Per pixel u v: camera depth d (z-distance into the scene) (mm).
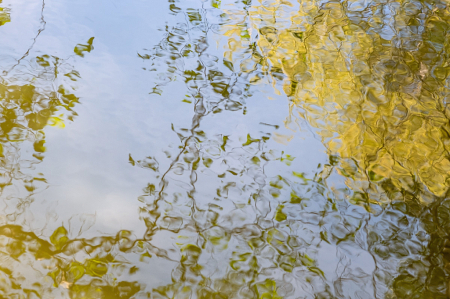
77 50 2809
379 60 2904
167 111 2393
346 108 2463
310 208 1877
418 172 2057
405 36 3193
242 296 1521
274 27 3262
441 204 1897
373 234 1772
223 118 2373
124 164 2047
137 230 1741
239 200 1900
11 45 2781
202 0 3619
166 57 2834
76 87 2490
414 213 1859
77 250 1641
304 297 1536
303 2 3682
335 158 2133
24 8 3211
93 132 2205
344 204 1898
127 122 2295
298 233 1767
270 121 2359
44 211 1783
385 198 1929
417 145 2217
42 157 2037
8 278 1519
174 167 2053
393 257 1688
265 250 1692
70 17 3162
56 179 1931
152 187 1938
